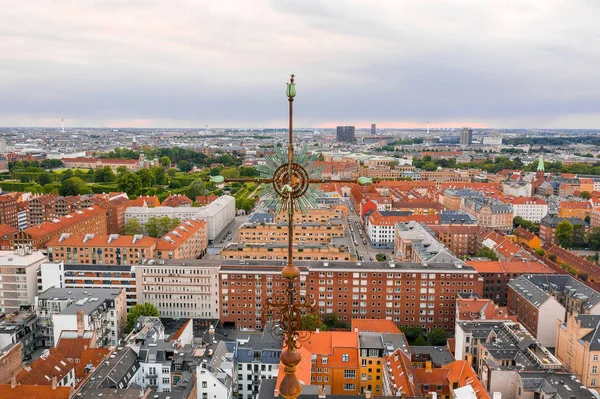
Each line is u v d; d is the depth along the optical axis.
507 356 167.88
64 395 142.62
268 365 184.12
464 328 189.75
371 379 179.75
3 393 142.88
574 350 186.62
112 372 162.12
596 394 143.00
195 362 175.88
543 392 145.62
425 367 168.00
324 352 182.50
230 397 168.75
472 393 139.75
